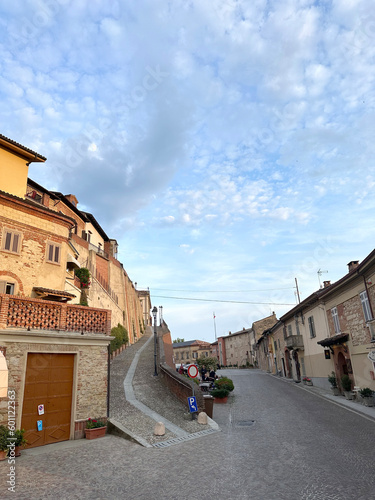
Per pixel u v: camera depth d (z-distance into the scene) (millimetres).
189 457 9188
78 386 11562
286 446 10078
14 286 14289
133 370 22875
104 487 7102
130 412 13695
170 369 19125
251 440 11016
